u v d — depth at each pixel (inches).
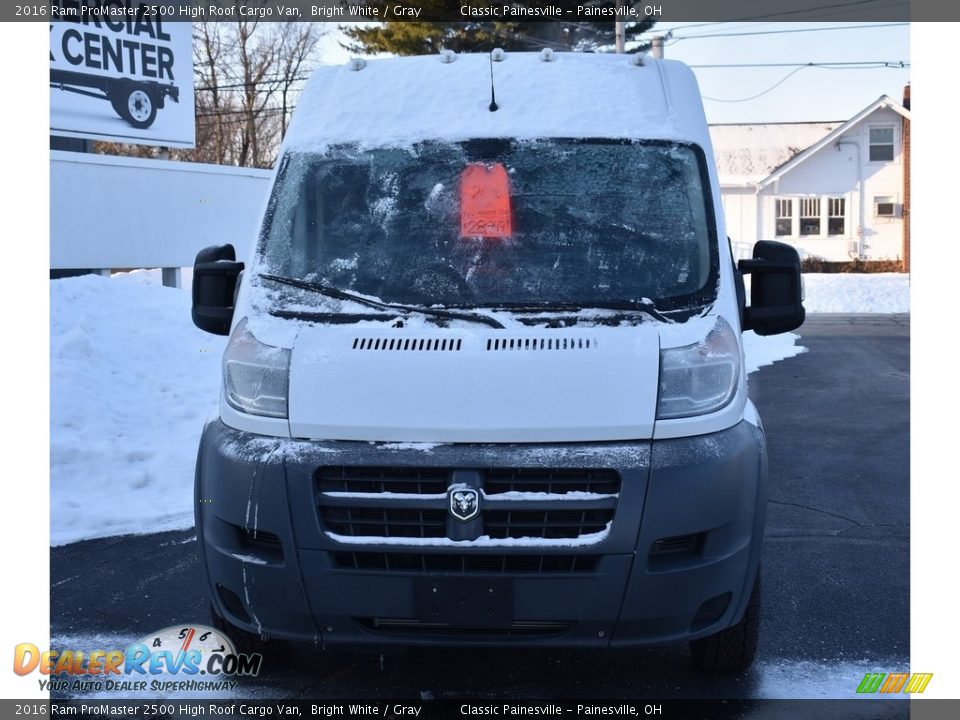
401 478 142.9
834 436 381.4
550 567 142.4
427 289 164.9
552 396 144.8
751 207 1787.6
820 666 175.8
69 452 309.3
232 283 184.7
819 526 262.7
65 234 634.2
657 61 203.9
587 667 175.9
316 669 177.2
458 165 182.2
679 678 171.3
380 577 142.5
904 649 182.5
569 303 161.0
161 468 308.8
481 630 145.3
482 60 204.2
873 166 1739.7
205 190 752.3
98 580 224.5
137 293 513.3
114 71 669.3
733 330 160.6
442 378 146.9
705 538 145.3
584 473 142.3
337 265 170.9
